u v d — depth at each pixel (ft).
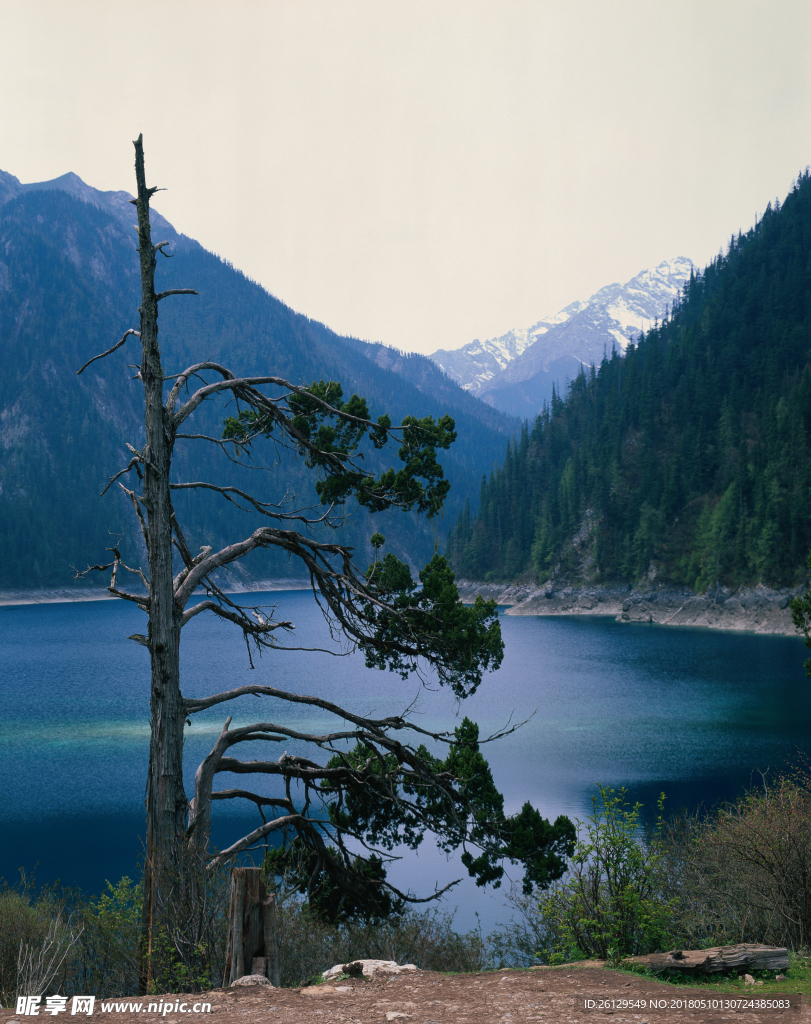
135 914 35.45
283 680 244.01
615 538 551.59
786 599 399.44
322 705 51.21
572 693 216.13
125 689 234.38
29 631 452.35
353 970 25.27
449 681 53.93
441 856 93.20
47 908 41.86
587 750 144.56
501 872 51.01
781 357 559.79
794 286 606.55
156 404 46.91
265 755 145.89
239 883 24.75
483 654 52.95
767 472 443.32
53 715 191.01
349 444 56.13
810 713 183.21
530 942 42.04
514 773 126.62
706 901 32.91
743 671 257.55
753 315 623.77
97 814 111.75
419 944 40.86
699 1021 18.34
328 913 50.03
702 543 476.54
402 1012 19.79
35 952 28.71
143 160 46.42
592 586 545.44
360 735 51.83
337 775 52.75
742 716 179.93
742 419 550.36
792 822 31.19
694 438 548.31
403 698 208.13
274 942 24.84
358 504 55.72
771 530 416.26
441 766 54.34
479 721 175.32
